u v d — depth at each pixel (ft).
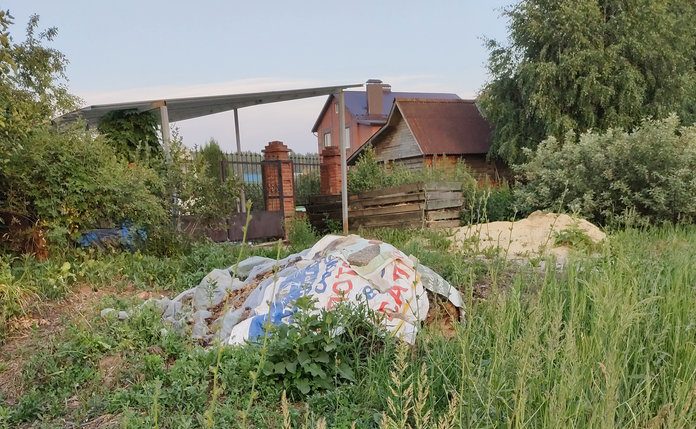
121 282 17.30
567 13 50.72
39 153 18.93
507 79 57.11
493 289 9.67
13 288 14.30
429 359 8.51
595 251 16.30
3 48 18.11
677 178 28.55
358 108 115.96
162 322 12.68
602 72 50.60
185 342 11.38
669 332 8.63
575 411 6.19
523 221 26.09
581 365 6.90
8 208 18.57
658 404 7.29
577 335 8.09
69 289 16.05
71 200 19.20
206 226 25.38
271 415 8.36
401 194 32.55
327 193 43.19
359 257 11.90
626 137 32.17
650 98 52.90
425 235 24.63
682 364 7.75
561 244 21.04
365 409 8.37
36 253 18.80
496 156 61.16
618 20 51.26
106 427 8.54
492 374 6.96
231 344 10.69
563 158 35.63
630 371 7.96
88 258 18.34
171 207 23.88
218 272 15.47
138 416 8.66
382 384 8.68
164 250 22.15
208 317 13.16
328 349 9.16
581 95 50.88
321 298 11.29
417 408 6.04
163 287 17.22
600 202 31.91
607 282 8.80
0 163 17.65
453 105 69.56
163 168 24.59
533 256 17.97
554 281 10.92
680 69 52.70
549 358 6.64
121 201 20.54
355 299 11.00
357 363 9.43
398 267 11.78
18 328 13.39
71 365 10.74
